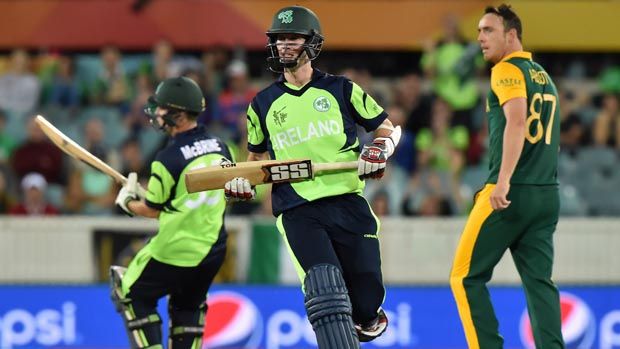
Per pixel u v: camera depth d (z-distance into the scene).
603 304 35.12
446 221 36.44
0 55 49.06
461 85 44.44
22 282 35.91
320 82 20.44
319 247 19.89
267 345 34.78
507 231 21.53
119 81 46.34
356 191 20.47
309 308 19.42
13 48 48.34
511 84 21.09
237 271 36.03
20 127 45.81
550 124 21.72
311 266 19.73
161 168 24.09
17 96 46.09
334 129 20.20
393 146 20.17
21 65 46.69
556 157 21.94
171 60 46.34
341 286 19.52
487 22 21.86
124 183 24.80
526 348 34.59
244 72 44.78
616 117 45.59
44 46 48.31
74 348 34.78
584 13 48.47
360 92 20.45
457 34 45.47
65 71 46.53
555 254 36.59
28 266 36.09
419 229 36.50
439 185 40.88
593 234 36.66
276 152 20.41
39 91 46.25
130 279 24.69
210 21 48.38
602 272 36.66
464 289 21.72
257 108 20.59
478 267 21.69
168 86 24.25
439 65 44.88
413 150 43.22
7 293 34.84
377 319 20.89
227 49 48.16
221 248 24.86
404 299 35.00
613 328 35.09
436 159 42.53
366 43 48.22
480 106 44.94
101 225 36.12
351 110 20.48
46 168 42.81
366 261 20.31
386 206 39.19
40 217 36.44
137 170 41.16
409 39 48.12
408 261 36.44
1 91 46.19
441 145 42.91
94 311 34.84
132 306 24.80
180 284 24.73
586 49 48.59
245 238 36.12
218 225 24.75
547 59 50.06
